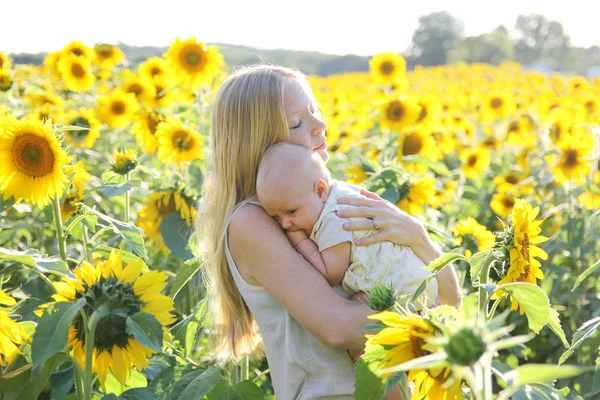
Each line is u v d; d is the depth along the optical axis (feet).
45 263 8.09
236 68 10.86
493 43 220.84
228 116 9.18
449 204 22.80
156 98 23.65
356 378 6.10
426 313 5.54
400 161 18.80
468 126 32.14
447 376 5.71
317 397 8.36
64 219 12.44
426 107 19.80
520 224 7.83
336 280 8.63
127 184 11.88
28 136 9.68
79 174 14.61
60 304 7.41
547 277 15.55
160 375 9.52
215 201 9.43
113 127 23.86
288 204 8.58
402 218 8.55
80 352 8.19
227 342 9.71
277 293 8.45
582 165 17.03
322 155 9.56
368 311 8.00
